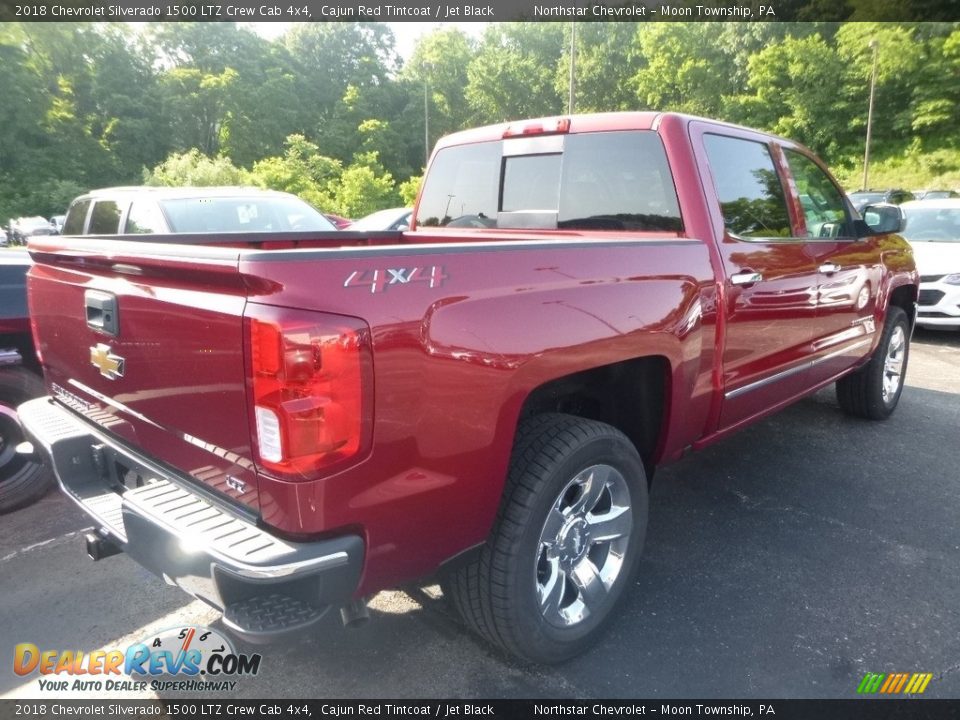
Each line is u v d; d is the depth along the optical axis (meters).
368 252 1.84
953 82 41.25
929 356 7.66
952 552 3.34
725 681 2.47
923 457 4.55
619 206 3.34
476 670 2.54
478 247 2.08
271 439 1.75
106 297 2.26
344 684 2.48
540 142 3.64
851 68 44.19
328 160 35.03
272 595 1.89
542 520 2.30
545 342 2.21
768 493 4.02
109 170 51.50
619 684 2.46
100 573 3.21
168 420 2.11
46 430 2.64
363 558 1.91
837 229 4.20
